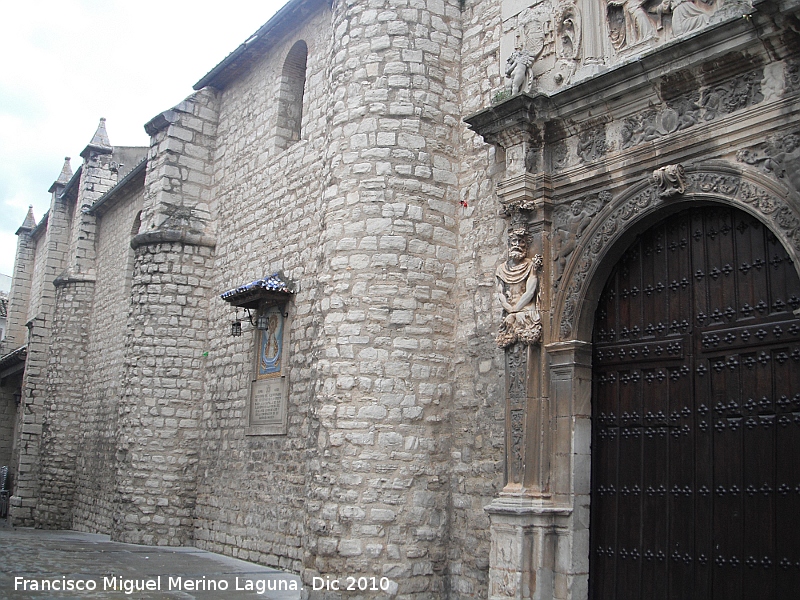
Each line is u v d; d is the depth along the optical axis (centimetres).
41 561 1168
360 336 949
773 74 680
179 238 1557
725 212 738
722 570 691
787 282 680
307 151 1292
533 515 788
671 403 759
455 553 912
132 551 1345
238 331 1372
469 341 953
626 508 778
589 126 833
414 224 978
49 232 2625
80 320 2255
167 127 1611
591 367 825
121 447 1524
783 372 673
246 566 1191
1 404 3106
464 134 1020
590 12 852
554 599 779
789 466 656
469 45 1041
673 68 738
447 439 947
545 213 855
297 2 1326
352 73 1038
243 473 1316
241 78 1584
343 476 915
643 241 808
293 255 1281
